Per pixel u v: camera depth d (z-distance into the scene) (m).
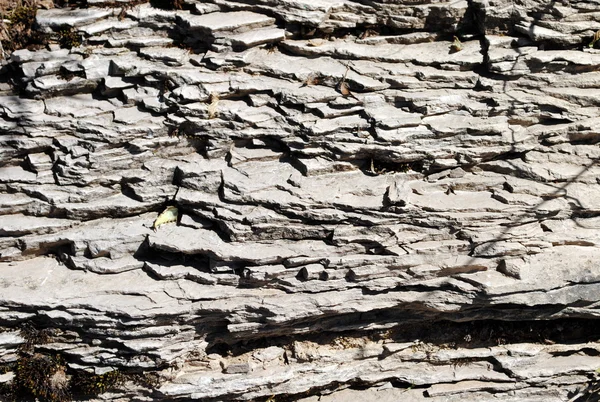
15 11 5.91
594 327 6.69
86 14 5.83
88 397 6.05
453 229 6.07
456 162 6.11
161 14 5.87
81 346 5.86
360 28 6.16
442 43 6.20
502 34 6.13
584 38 6.11
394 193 5.93
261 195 5.84
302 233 5.93
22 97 5.88
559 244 6.23
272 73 5.93
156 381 6.04
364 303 6.10
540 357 6.61
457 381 6.58
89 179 5.82
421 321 6.46
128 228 5.93
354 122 5.91
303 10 5.88
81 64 5.79
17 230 5.77
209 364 6.22
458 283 6.09
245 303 5.89
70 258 5.88
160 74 5.82
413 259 6.03
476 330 6.58
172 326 5.86
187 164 5.93
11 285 5.73
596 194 6.19
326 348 6.42
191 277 5.88
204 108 5.79
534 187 6.14
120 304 5.70
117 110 5.86
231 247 5.85
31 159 5.79
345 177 6.03
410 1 6.00
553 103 6.09
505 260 6.12
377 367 6.49
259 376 6.21
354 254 6.02
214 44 5.84
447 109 6.02
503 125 6.06
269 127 5.89
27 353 5.85
